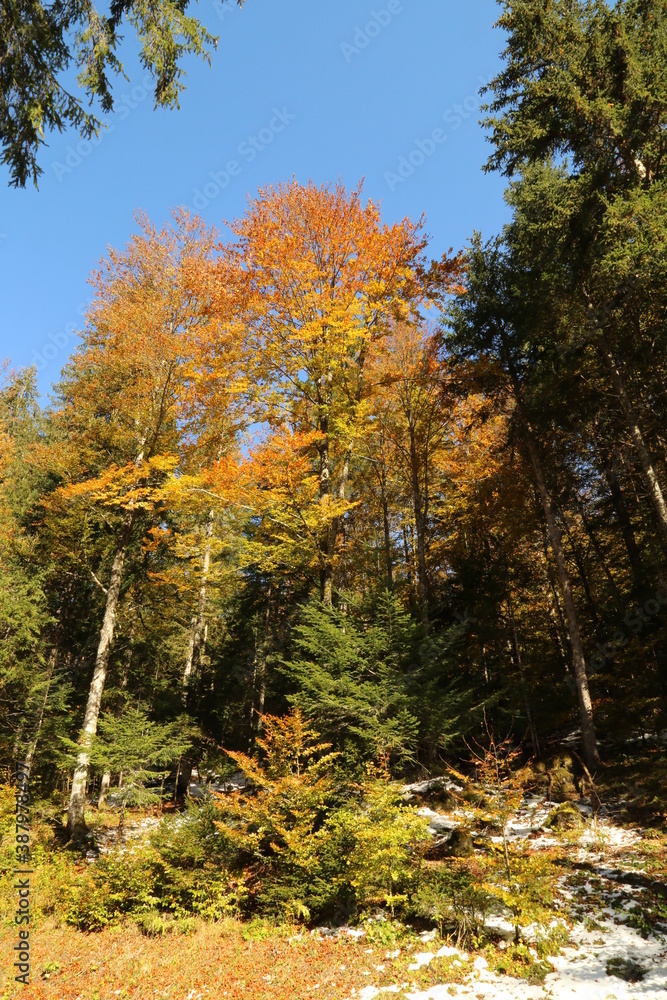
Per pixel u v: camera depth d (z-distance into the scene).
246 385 12.05
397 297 12.78
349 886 8.66
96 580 15.55
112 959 8.32
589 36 11.38
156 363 14.63
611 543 18.83
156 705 17.72
